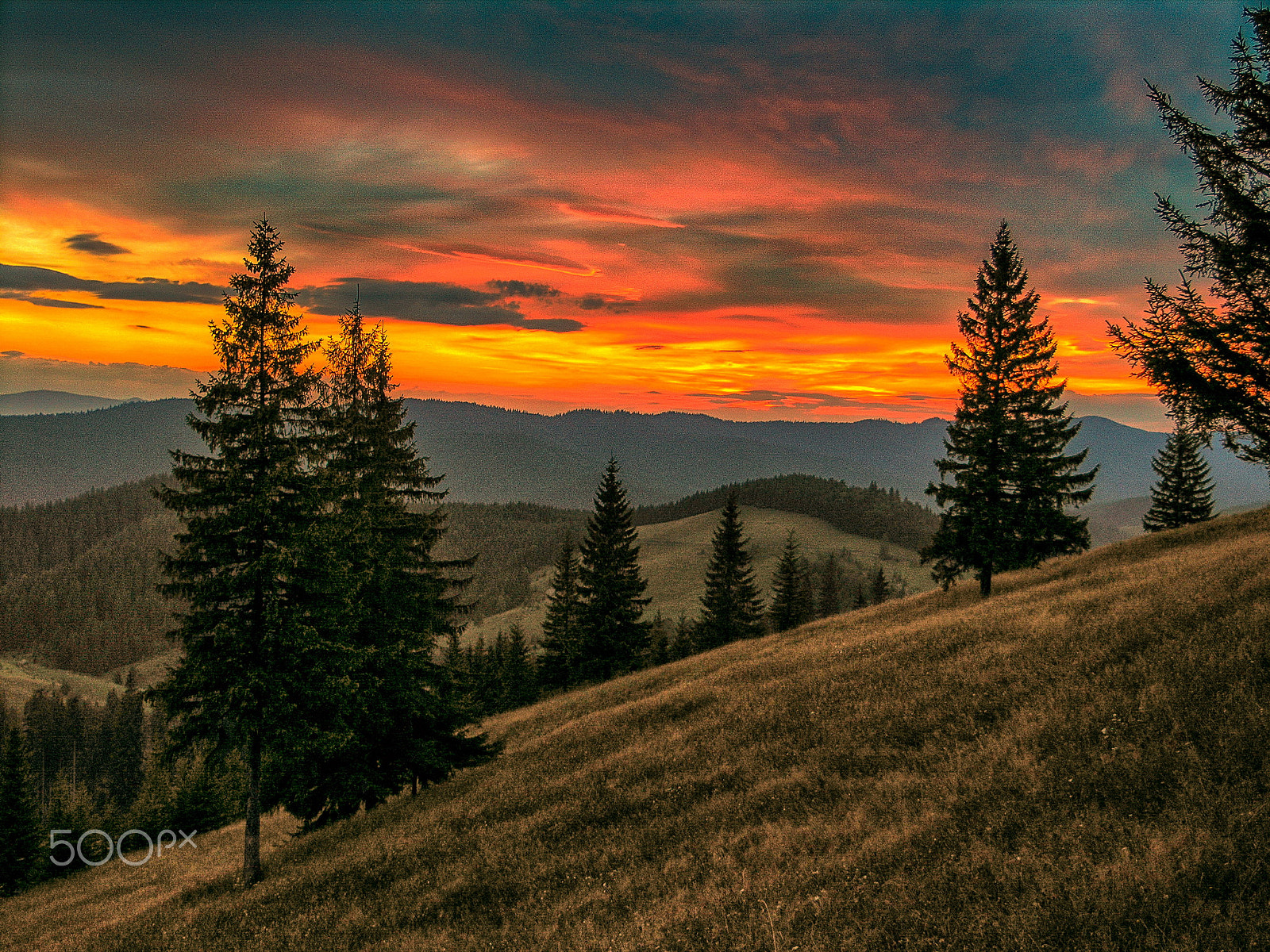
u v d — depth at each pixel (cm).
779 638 3812
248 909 1478
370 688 2012
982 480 2888
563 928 988
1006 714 1245
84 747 11894
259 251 1650
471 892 1215
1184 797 827
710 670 3241
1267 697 966
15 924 2586
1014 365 2914
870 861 902
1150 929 631
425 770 2253
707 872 1032
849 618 3825
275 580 1692
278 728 1700
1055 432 3284
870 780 1165
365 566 2084
